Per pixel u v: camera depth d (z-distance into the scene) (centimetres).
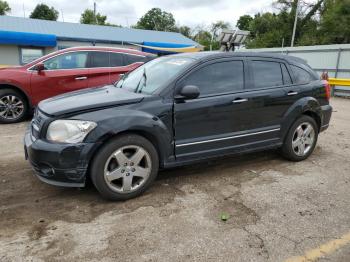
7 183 409
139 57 834
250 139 450
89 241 291
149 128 361
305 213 348
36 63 752
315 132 520
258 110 448
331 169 483
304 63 524
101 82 788
